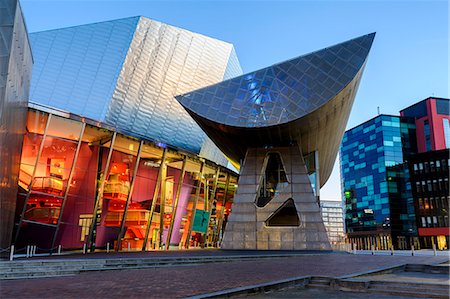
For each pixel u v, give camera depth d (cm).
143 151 3762
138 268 1706
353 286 1133
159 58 4122
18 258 2089
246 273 1409
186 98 3209
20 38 2050
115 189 3441
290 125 3077
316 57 3186
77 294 938
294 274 1359
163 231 3928
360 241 10488
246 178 3431
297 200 3284
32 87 3550
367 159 10556
